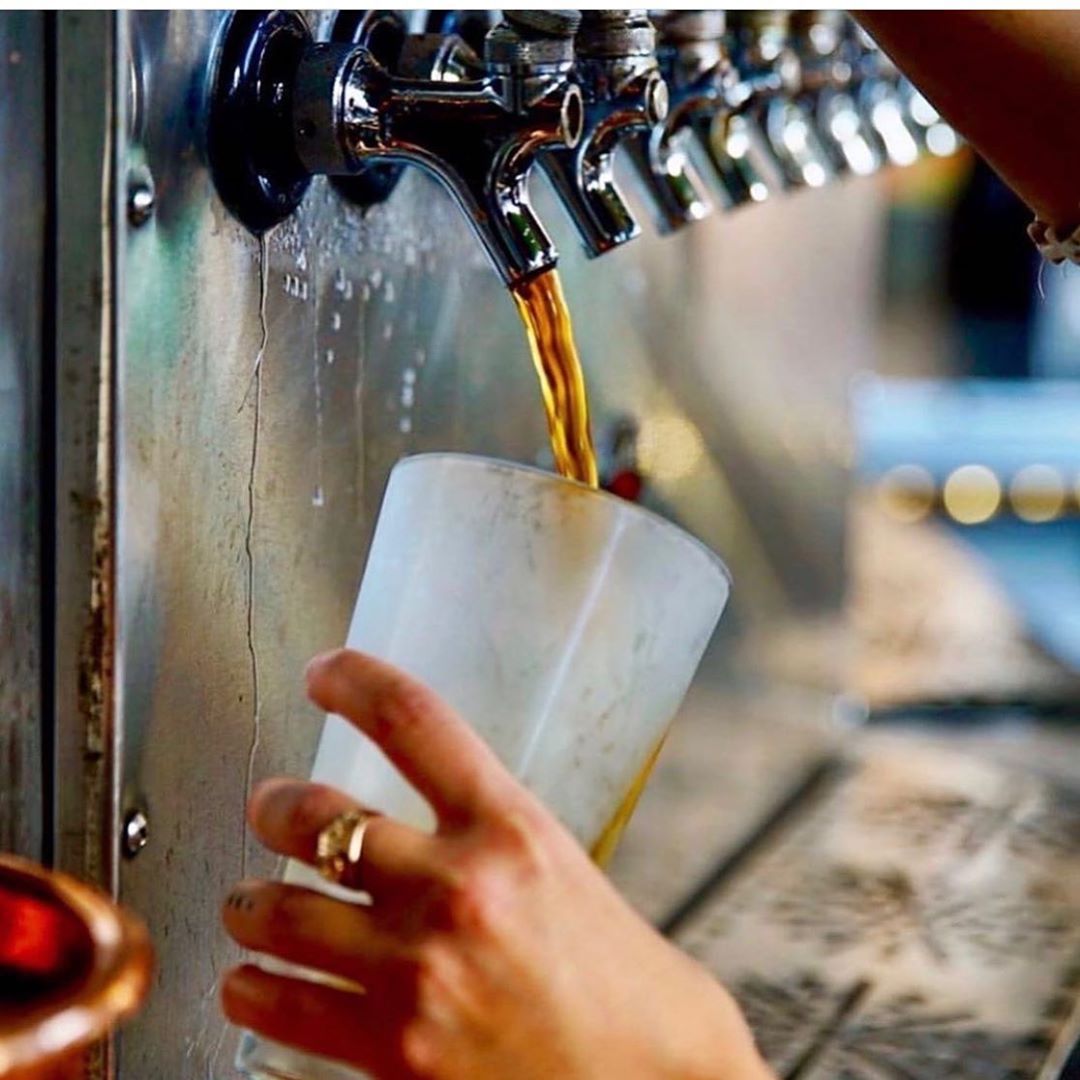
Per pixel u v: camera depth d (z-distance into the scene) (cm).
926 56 112
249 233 103
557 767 85
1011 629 294
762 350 222
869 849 192
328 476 117
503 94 100
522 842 71
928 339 576
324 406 116
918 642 282
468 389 141
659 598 86
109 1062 93
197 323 97
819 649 239
